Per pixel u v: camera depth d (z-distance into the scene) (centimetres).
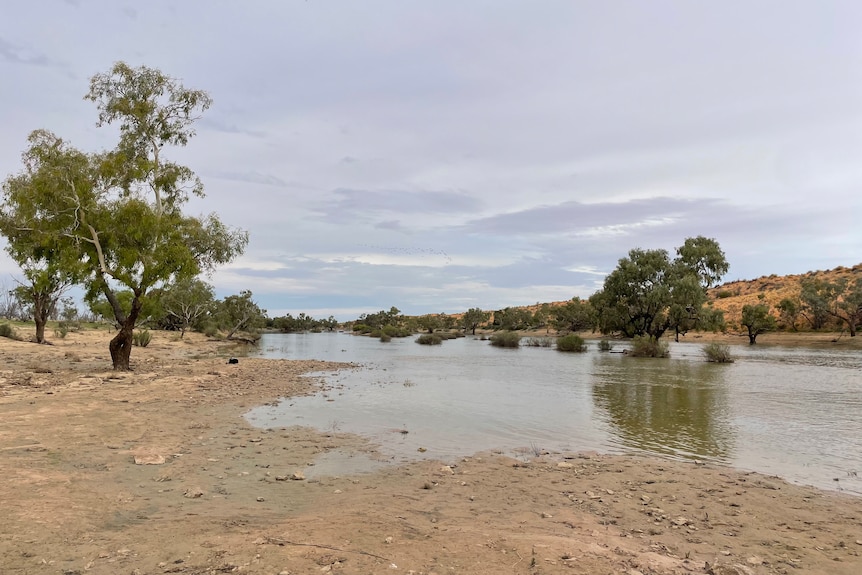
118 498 667
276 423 1342
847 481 906
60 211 2100
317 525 582
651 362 3994
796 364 3788
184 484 768
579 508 727
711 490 836
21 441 957
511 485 841
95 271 2250
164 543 505
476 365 3616
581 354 5088
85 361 2786
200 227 2505
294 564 455
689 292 4944
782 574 515
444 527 606
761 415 1614
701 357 4584
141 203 2198
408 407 1670
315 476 865
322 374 2786
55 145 2145
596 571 469
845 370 3281
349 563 463
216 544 504
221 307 7594
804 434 1328
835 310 7706
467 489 812
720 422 1492
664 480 894
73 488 693
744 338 8238
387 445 1128
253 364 3203
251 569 440
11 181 2120
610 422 1480
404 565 464
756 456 1094
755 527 666
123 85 2406
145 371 2427
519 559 491
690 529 650
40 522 543
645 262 5303
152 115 2436
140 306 2366
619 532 623
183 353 4053
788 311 8406
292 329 16550
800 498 798
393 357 4500
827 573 521
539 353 5250
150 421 1257
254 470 881
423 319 14275
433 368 3328
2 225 2084
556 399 1931
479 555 499
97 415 1277
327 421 1392
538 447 1157
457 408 1672
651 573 476
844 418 1558
